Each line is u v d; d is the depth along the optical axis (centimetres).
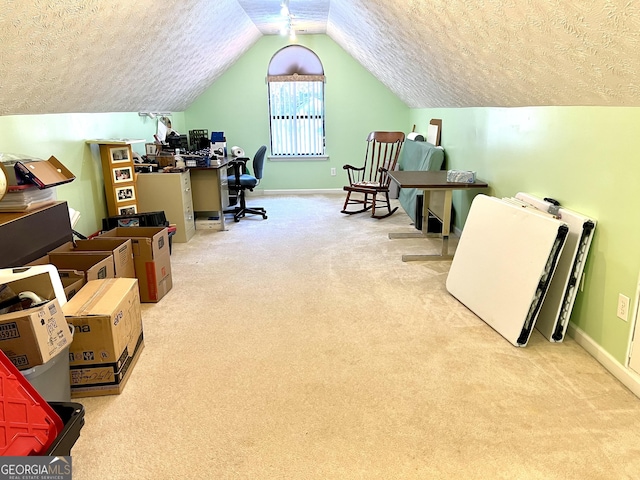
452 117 471
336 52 649
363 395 205
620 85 167
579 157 241
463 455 168
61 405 151
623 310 209
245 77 655
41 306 168
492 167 364
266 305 302
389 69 514
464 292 298
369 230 488
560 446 171
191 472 162
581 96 204
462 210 440
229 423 188
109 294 219
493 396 202
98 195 416
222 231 496
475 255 298
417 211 485
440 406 196
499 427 182
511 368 224
